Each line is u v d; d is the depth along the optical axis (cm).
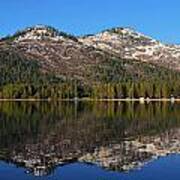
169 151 6234
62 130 9238
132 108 18150
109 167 5038
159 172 4753
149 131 9075
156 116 13250
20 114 14162
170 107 19062
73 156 5800
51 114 14250
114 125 10444
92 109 17338
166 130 9288
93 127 9938
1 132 8794
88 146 6788
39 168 4984
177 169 4909
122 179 4438
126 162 5350
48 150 6341
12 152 6131
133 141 7412
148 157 5712
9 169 4922
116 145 6888
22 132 8806
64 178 4484
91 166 5097
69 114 14262
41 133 8644
